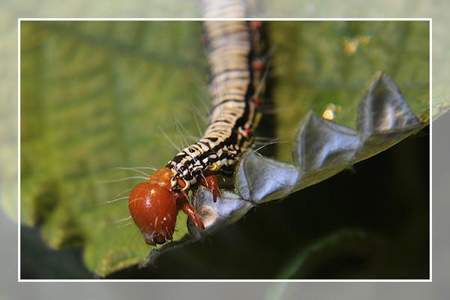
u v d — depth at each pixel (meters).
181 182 0.17
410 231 0.17
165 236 0.16
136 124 0.19
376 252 0.17
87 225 0.18
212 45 0.19
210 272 0.18
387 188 0.17
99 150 0.19
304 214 0.18
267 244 0.18
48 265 0.18
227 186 0.16
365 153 0.15
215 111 0.19
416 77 0.18
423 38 0.18
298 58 0.19
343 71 0.19
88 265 0.18
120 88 0.19
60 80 0.19
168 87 0.19
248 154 0.15
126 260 0.17
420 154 0.17
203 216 0.16
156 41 0.19
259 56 0.19
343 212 0.17
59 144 0.19
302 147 0.15
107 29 0.19
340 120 0.18
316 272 0.17
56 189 0.18
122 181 0.19
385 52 0.18
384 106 0.15
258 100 0.19
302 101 0.19
